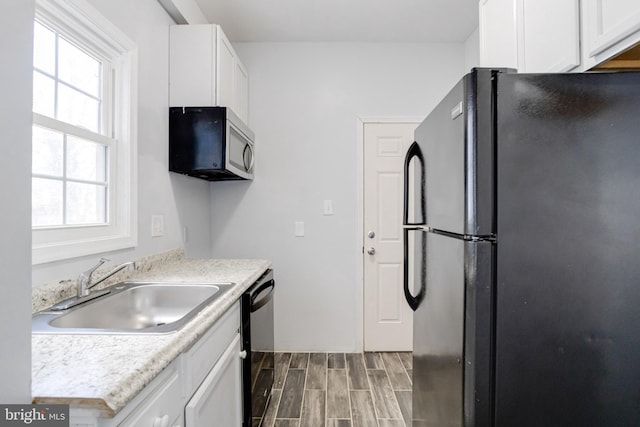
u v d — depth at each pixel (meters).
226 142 1.97
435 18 2.42
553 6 1.12
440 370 1.13
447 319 1.06
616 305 0.86
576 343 0.87
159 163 1.89
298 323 2.79
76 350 0.77
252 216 2.77
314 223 2.77
